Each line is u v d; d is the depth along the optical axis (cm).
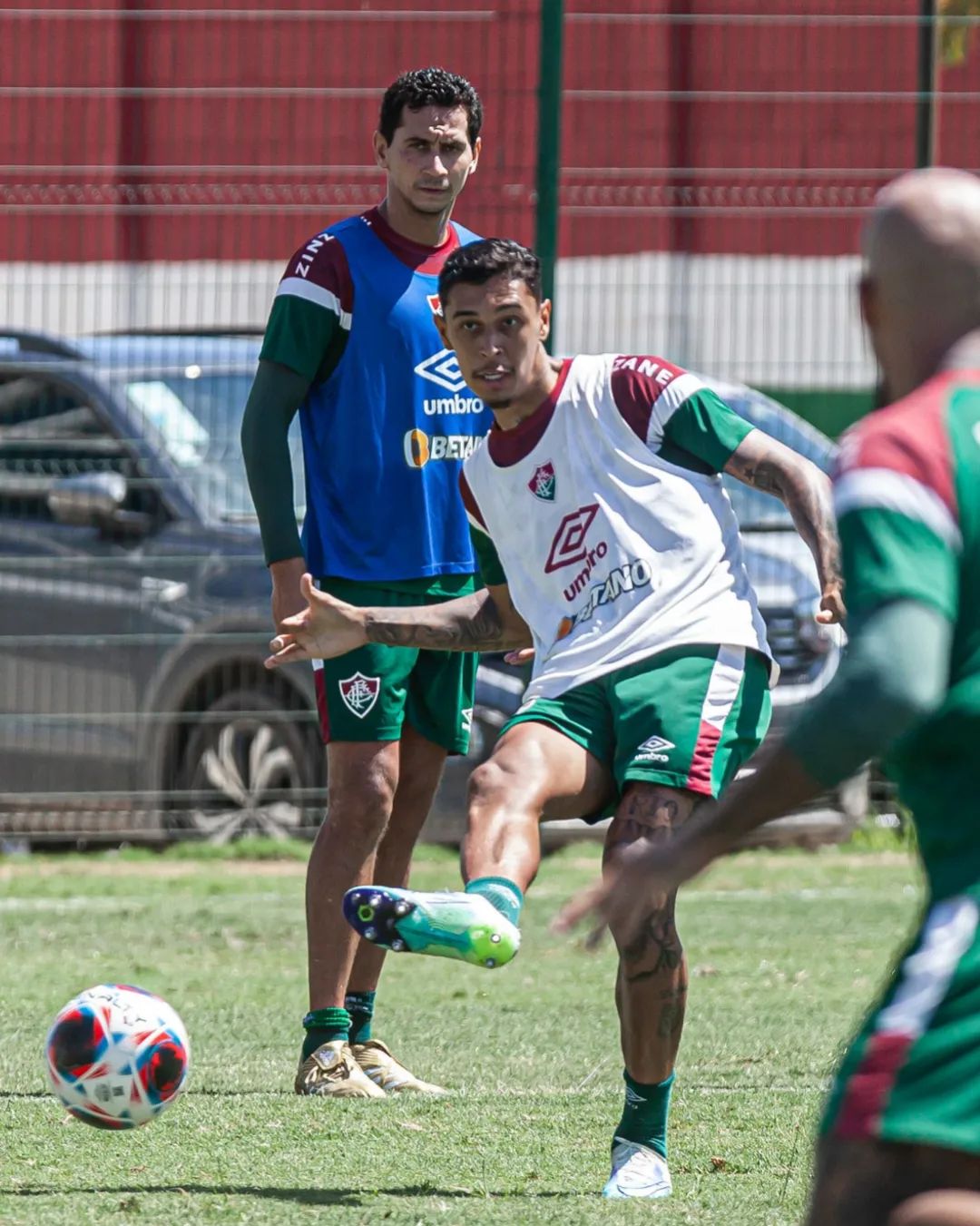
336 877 2153
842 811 4175
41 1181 1609
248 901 3641
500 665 3872
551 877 3925
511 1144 1781
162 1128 1844
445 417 2253
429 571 2247
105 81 4641
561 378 1636
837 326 4169
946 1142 859
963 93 4169
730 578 1603
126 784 3972
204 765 3981
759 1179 1636
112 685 3959
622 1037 1598
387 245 2244
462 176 2239
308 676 3981
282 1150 1753
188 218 4109
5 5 4622
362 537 2231
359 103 4569
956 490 895
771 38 4544
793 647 3816
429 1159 1714
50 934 3306
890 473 891
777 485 1594
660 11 4625
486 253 1617
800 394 4219
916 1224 858
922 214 946
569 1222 1449
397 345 2227
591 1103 1995
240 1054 2312
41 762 3975
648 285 4153
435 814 3894
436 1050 2369
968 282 942
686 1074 2167
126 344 4031
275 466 2170
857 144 4484
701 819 914
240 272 4134
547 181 3812
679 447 1622
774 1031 2470
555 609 1622
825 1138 902
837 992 2800
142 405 3997
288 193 3912
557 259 3816
